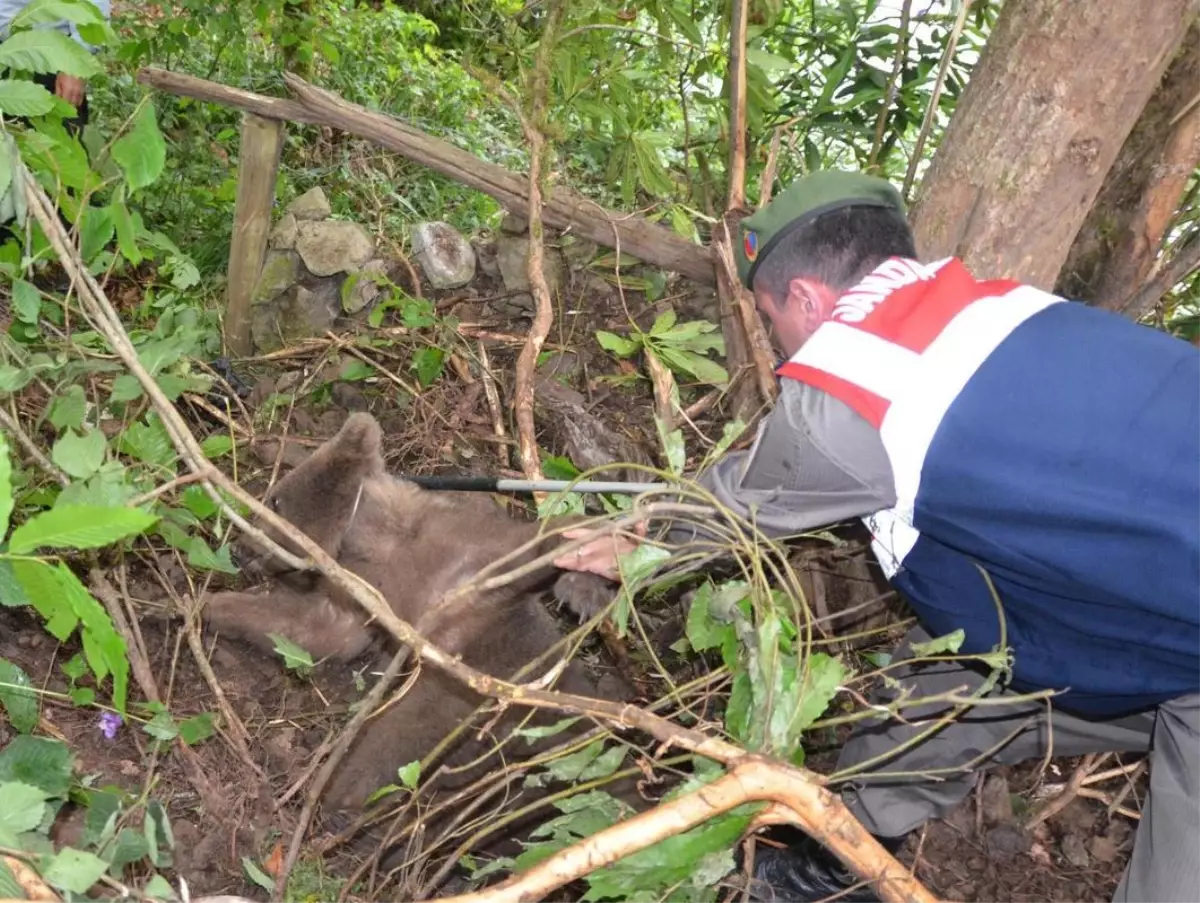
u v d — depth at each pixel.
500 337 4.12
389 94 6.46
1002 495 1.97
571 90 3.89
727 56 4.30
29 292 2.31
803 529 2.19
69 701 2.72
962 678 2.71
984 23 4.79
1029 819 3.33
